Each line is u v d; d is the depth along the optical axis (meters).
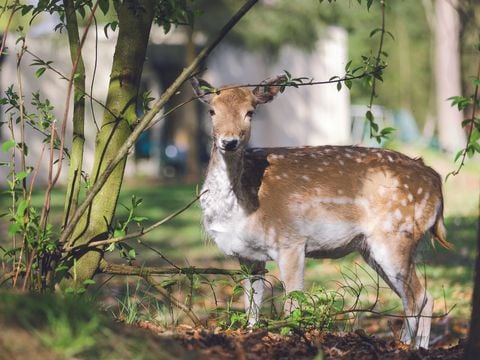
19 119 7.70
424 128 59.59
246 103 9.09
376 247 9.81
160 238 20.33
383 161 9.97
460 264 16.31
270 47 33.38
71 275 7.86
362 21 32.38
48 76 30.62
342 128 38.09
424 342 9.32
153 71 35.53
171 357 5.63
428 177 10.02
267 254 9.56
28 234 7.38
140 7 8.10
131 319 7.61
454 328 11.54
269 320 7.91
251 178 9.46
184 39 33.62
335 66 37.94
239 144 8.96
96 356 5.33
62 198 26.73
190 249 18.72
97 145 8.10
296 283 9.53
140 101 8.41
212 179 9.30
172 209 25.14
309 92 37.59
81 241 7.94
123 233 7.78
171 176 35.38
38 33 30.52
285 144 37.34
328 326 7.95
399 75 56.25
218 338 6.75
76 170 8.01
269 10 32.22
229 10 32.00
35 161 30.62
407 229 9.81
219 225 9.43
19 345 5.18
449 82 40.41
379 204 9.80
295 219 9.52
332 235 9.73
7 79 30.39
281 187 9.52
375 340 7.75
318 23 31.97
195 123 35.28
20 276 7.78
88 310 5.76
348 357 6.83
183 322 9.65
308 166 9.73
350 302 12.52
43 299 5.62
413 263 9.84
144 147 35.62
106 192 8.01
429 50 58.41
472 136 6.90
